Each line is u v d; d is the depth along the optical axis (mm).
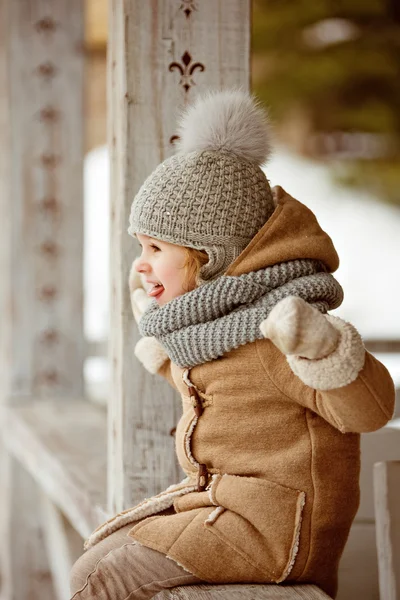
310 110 11648
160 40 2486
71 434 4242
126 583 1916
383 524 2133
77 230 5316
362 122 11531
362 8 10539
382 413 1728
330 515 1886
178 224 1980
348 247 12953
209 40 2506
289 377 1852
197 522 1898
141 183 2500
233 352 1912
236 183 2010
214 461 1964
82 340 5371
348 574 2498
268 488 1875
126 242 2516
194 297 1924
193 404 1981
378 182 12555
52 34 5195
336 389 1695
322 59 11031
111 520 2105
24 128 5199
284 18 10727
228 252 1994
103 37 6980
